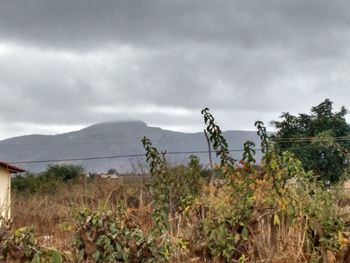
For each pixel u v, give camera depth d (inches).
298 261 362.3
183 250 364.5
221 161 391.9
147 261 316.5
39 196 1103.0
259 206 372.8
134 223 366.0
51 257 280.2
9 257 281.1
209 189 433.7
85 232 318.3
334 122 1649.9
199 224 375.9
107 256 312.5
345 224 381.7
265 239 365.4
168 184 432.1
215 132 392.8
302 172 388.8
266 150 373.4
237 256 363.9
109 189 799.1
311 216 370.9
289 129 1686.8
